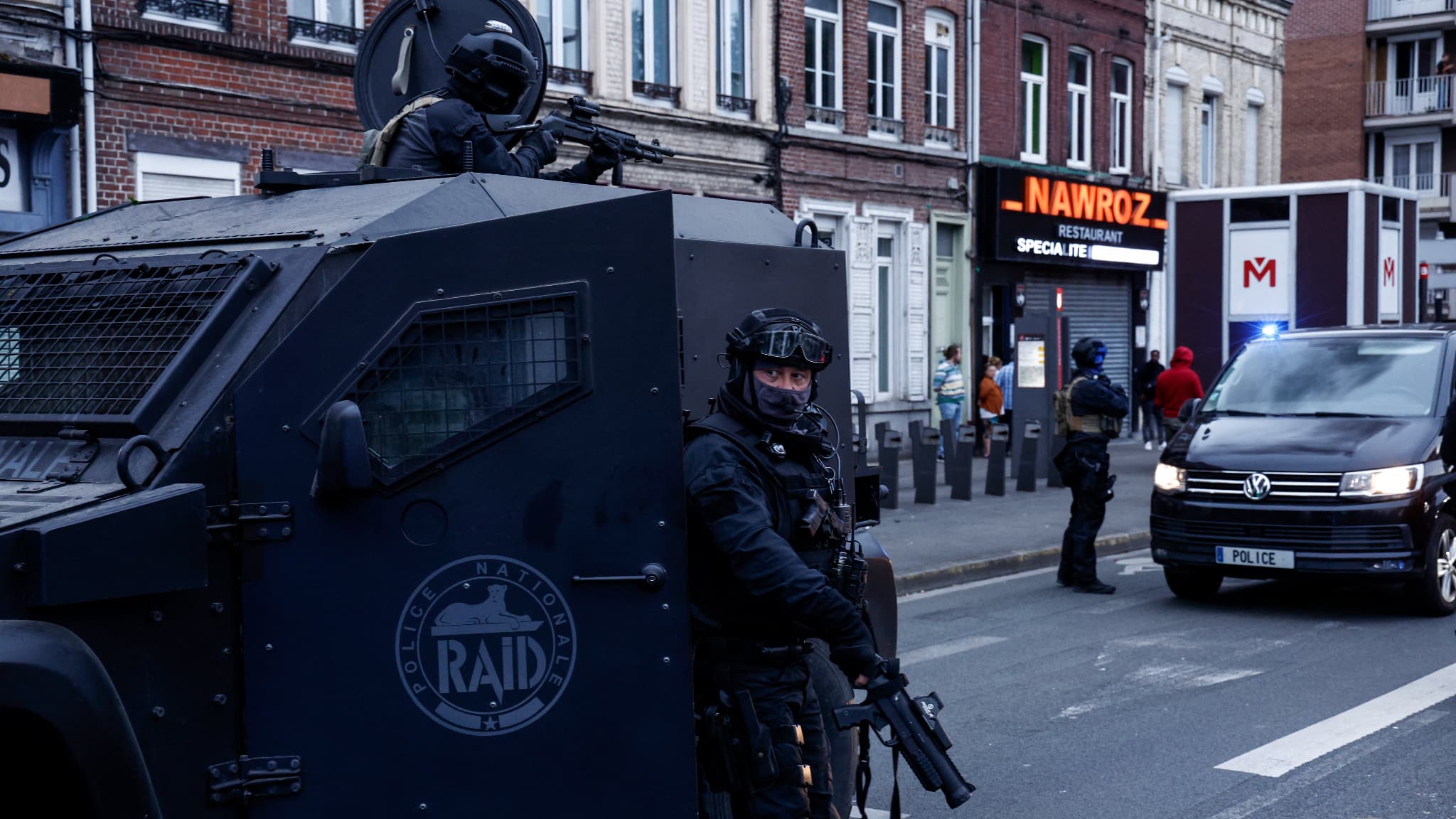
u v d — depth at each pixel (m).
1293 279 17.62
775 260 5.03
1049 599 10.73
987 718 6.99
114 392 3.27
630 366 3.34
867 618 3.89
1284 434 10.11
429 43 5.65
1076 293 27.75
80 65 13.04
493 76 4.75
